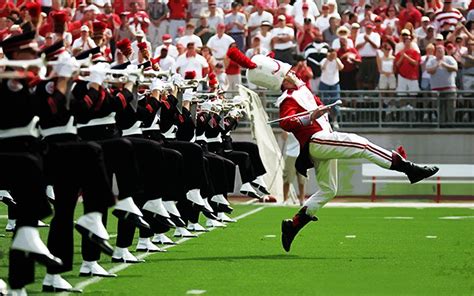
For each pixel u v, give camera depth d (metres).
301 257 38.50
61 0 72.06
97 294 28.97
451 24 80.81
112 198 29.30
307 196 76.31
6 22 59.84
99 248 32.62
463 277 32.88
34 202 26.56
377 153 38.75
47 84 28.25
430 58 76.81
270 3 82.00
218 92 53.62
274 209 65.81
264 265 35.94
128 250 38.69
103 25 37.41
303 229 50.97
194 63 70.88
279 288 30.34
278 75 40.50
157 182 37.78
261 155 70.38
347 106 76.31
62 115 29.05
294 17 82.00
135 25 78.31
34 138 27.20
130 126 36.69
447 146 76.31
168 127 43.09
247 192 58.19
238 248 41.66
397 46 77.56
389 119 76.38
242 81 77.69
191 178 45.72
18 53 27.78
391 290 30.09
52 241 29.62
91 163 29.12
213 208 52.12
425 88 77.56
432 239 45.75
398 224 54.25
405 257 38.50
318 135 39.19
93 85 30.97
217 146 53.31
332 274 33.53
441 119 76.50
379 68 77.56
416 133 76.19
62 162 29.20
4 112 26.78
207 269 34.72
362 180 76.62
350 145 38.91
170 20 82.00
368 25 77.75
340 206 68.69
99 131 32.53
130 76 33.75
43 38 62.44
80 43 61.28
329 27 79.50
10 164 26.58
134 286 30.55
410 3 81.19
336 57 76.19
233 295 28.86
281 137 76.62
